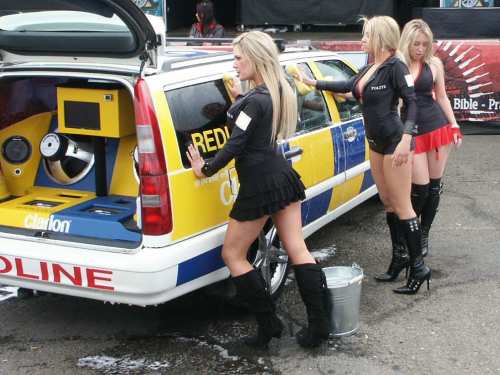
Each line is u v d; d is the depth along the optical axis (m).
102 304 4.84
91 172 4.77
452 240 6.02
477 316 4.57
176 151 3.82
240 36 3.85
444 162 5.34
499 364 3.97
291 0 15.75
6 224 4.22
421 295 4.92
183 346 4.23
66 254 3.87
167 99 3.85
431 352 4.11
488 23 10.92
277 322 4.08
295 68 4.89
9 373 3.93
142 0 15.02
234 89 4.17
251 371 3.92
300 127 4.98
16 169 4.78
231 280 4.30
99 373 3.93
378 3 15.59
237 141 3.73
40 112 4.93
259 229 3.93
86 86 4.44
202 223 3.97
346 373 3.89
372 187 6.25
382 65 4.56
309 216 5.12
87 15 3.89
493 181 7.95
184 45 5.86
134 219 4.08
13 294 5.04
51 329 4.48
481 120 10.36
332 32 16.36
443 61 10.26
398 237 5.08
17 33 4.12
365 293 4.96
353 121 5.74
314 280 3.98
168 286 3.77
